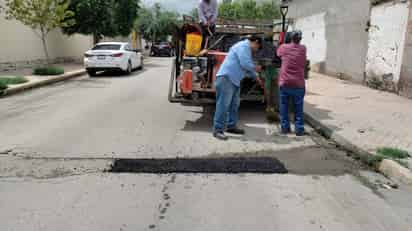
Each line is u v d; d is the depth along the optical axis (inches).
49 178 165.8
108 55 597.3
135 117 294.5
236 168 181.5
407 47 383.6
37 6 535.5
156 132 249.4
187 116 301.7
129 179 165.8
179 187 158.1
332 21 606.2
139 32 1820.9
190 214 134.6
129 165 182.7
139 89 455.8
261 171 178.7
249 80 291.7
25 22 547.5
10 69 612.4
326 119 276.5
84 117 291.0
